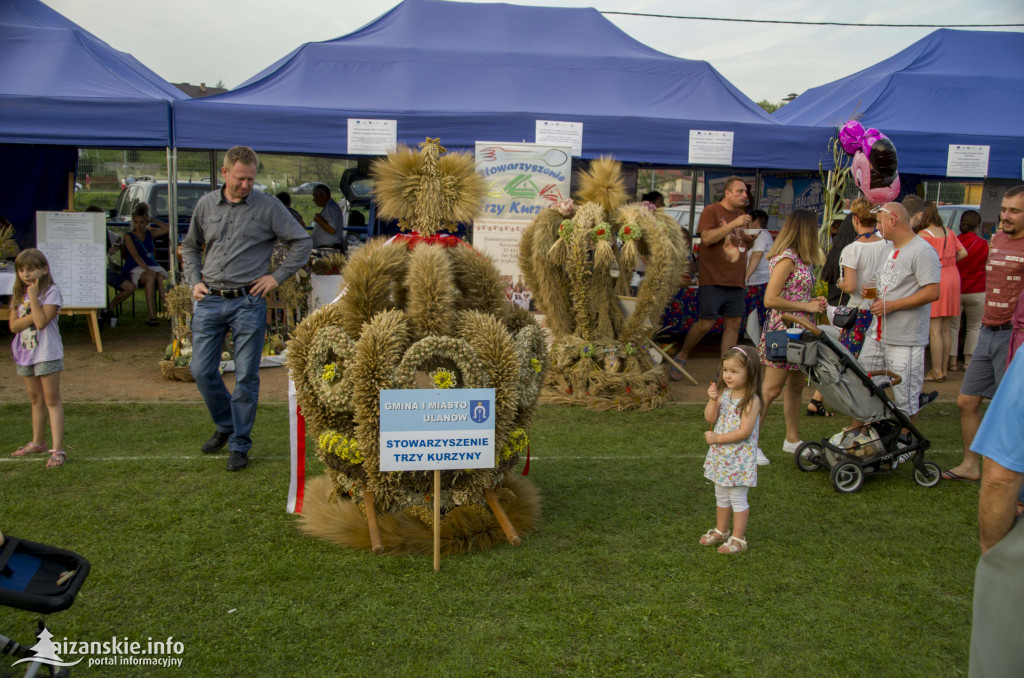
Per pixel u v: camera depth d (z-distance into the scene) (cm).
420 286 383
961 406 512
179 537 396
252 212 505
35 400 507
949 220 1243
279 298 861
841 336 561
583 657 301
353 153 795
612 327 730
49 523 408
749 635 320
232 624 317
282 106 787
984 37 1068
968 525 443
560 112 843
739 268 807
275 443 564
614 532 420
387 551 386
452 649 304
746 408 386
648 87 932
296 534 405
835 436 529
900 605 348
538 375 426
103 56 878
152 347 941
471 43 961
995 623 206
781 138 843
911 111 941
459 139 816
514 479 450
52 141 743
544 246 705
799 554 398
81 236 894
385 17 1008
